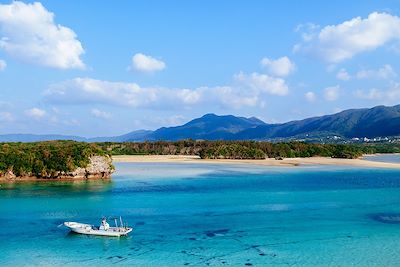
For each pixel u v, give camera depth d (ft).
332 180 373.20
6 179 350.23
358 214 219.41
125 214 216.95
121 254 149.18
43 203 246.47
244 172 439.63
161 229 186.19
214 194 284.20
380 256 146.61
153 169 466.70
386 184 344.49
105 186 321.52
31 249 155.12
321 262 140.26
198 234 177.58
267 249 155.63
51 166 354.74
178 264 138.41
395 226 192.54
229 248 157.07
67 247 158.10
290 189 310.86
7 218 206.39
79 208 231.91
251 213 220.84
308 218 209.05
